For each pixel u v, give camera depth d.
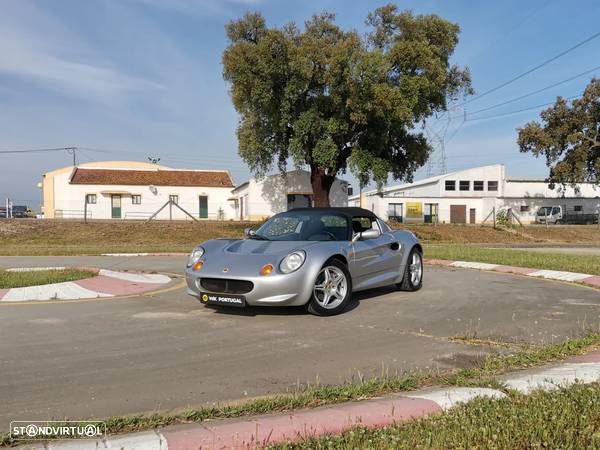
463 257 14.47
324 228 7.40
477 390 3.62
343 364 4.54
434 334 5.64
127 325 6.02
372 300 7.75
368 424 3.05
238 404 3.52
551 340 5.37
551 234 38.44
